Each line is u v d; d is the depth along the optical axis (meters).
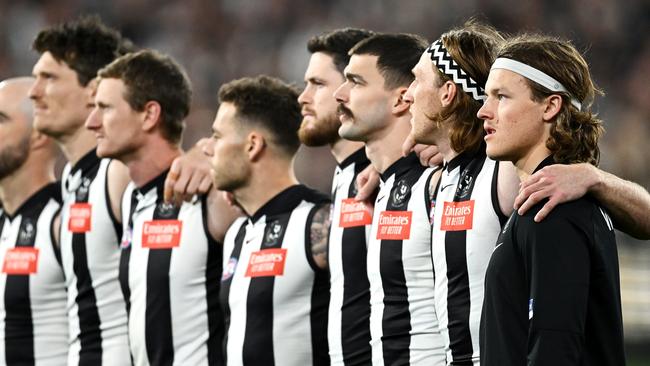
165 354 20.89
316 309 19.38
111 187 22.72
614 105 57.50
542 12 61.28
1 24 61.94
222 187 20.23
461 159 16.14
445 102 16.02
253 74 61.59
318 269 19.42
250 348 19.39
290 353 19.28
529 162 14.02
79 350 22.81
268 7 63.41
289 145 20.36
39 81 23.50
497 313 13.52
